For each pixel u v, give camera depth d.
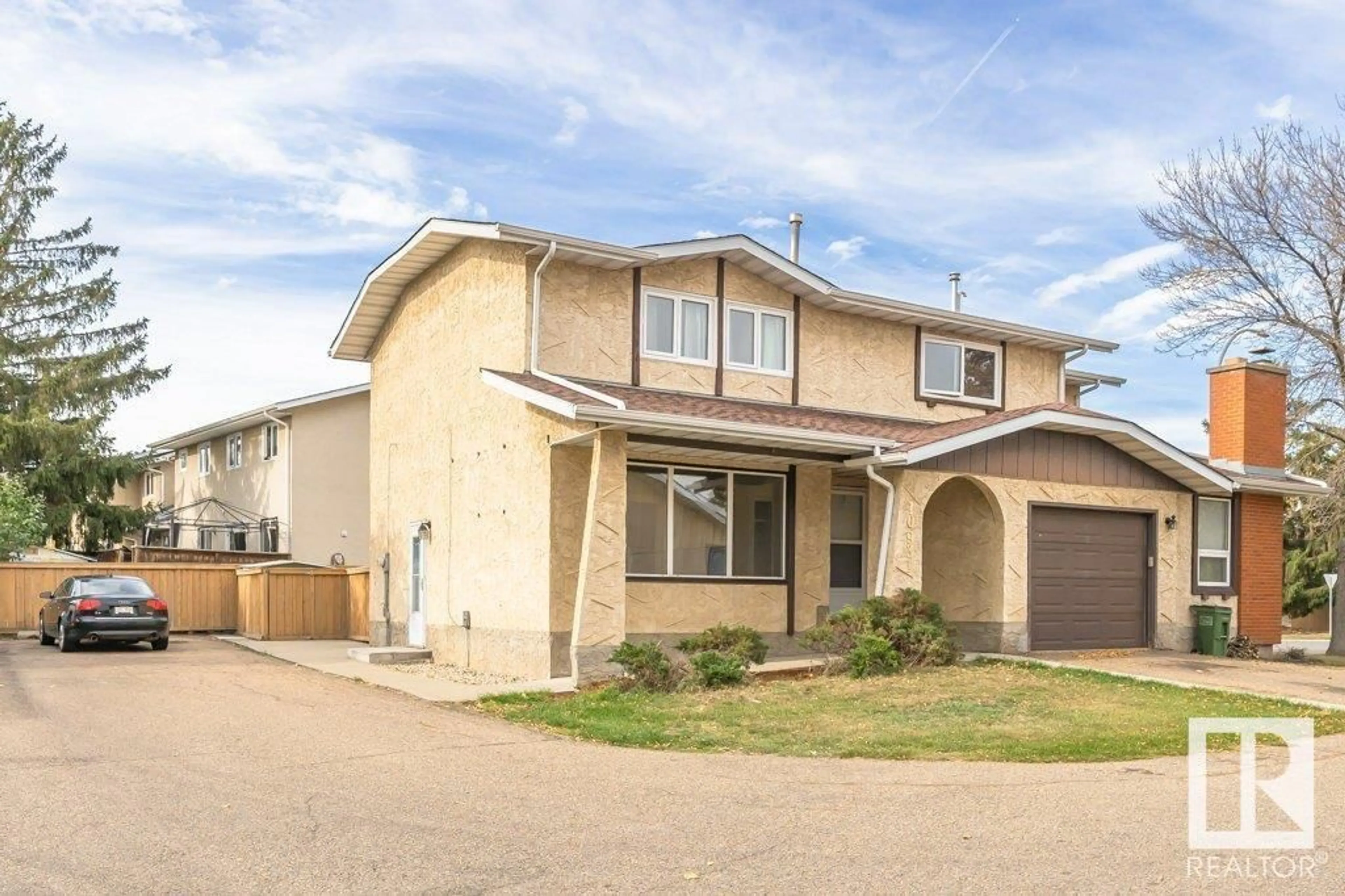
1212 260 26.70
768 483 18.86
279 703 13.95
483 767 9.98
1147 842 7.46
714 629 15.73
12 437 34.12
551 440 16.25
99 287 38.78
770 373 19.59
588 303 17.94
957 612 19.08
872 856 7.15
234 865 6.95
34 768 9.83
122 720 12.48
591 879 6.68
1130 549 20.30
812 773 9.79
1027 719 12.49
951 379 21.81
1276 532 22.72
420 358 20.92
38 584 25.94
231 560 30.20
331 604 25.77
